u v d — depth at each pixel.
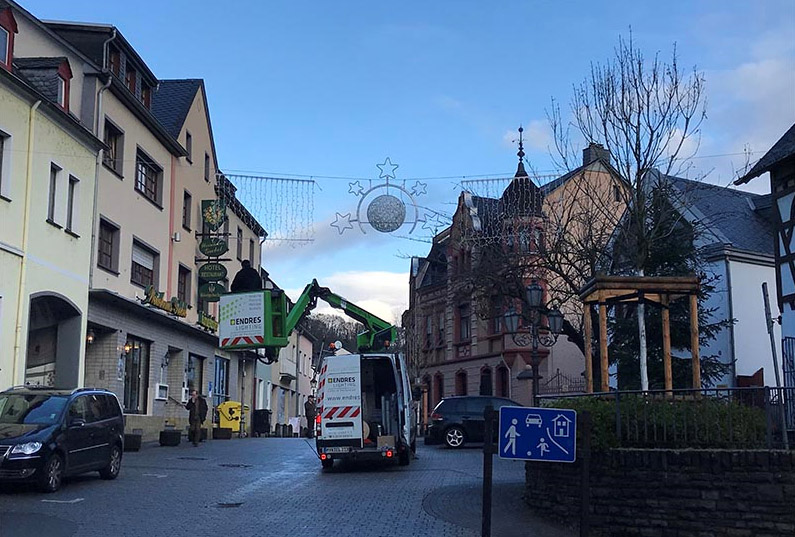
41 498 13.52
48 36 23.39
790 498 10.30
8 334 19.06
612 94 17.86
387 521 12.08
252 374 44.91
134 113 27.11
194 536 10.74
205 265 33.69
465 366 43.41
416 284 50.69
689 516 10.80
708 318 28.11
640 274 17.70
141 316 27.77
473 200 26.67
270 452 24.48
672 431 11.48
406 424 20.22
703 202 32.78
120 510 12.64
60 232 21.55
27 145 19.94
